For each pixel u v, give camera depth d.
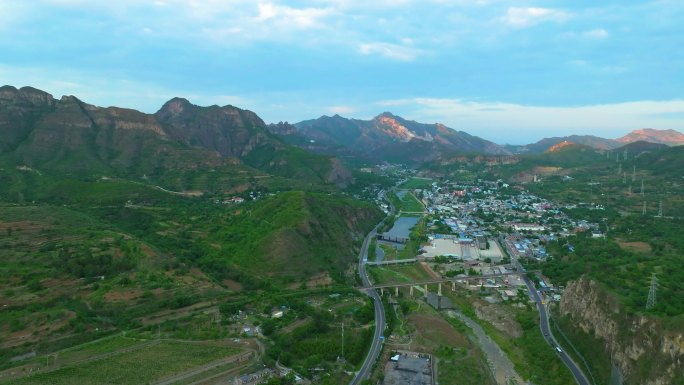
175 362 173.25
